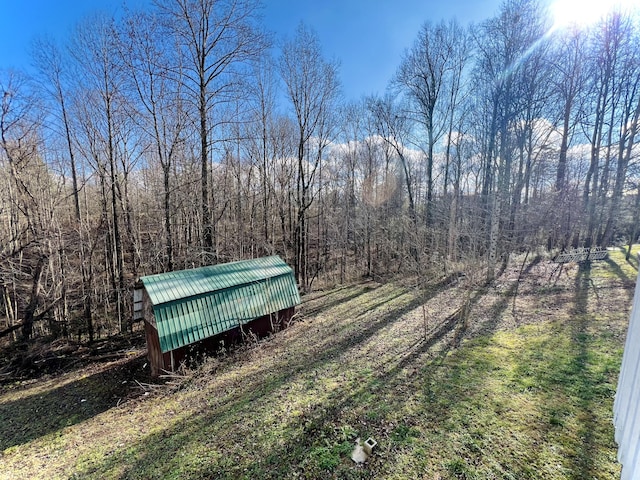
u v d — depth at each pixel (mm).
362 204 21406
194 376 8141
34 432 6750
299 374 7293
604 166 16031
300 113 16625
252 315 9984
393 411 5328
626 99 15305
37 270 11297
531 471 3785
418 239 13406
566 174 17078
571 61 15219
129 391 8203
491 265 13570
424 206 19547
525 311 9336
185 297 8805
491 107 15984
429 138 18297
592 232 15789
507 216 14969
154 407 6941
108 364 10273
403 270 16734
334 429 5059
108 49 11961
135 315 9688
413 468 4066
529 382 5621
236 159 18797
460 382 5957
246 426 5469
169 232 12961
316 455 4520
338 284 18281
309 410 5691
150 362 9391
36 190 13359
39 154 13570
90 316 12469
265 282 10734
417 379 6297
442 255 14398
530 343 7156
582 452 3957
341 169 22969
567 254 15102
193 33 11781
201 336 8719
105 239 14883
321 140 17531
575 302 9383
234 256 15898
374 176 22266
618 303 8805
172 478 4441
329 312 12602
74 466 5188
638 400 1985
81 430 6562
